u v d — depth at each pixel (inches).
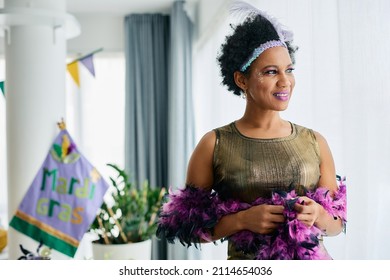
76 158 90.6
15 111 87.7
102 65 148.1
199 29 126.3
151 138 143.8
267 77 34.6
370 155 39.6
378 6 38.5
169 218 36.7
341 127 43.9
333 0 46.7
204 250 109.7
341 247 45.6
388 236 38.1
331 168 37.4
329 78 47.2
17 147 87.9
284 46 35.6
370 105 39.4
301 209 33.1
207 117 114.0
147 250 94.6
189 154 130.0
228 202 35.9
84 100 147.3
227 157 35.9
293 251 34.0
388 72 37.5
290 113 58.4
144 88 145.1
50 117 89.1
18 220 88.2
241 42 35.8
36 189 88.1
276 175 34.7
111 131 148.2
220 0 93.0
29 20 84.6
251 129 36.6
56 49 90.2
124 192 98.7
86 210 90.3
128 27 145.2
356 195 40.2
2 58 145.0
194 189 36.5
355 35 40.6
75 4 135.3
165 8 140.5
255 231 34.0
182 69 130.8
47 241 88.7
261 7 70.7
